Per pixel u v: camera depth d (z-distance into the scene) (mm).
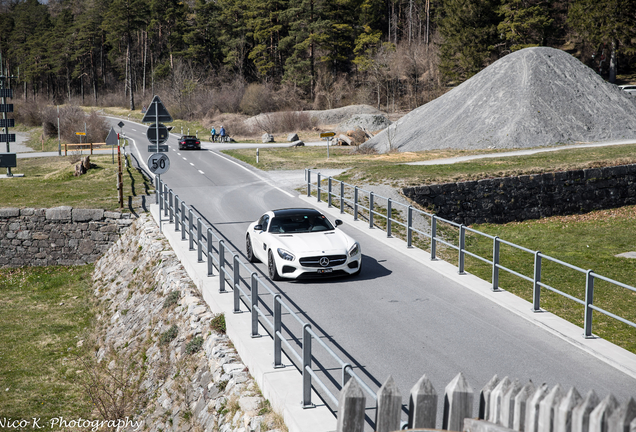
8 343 15359
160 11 127125
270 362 8281
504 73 49031
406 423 4762
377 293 11820
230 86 105188
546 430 3633
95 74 153250
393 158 38938
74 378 13211
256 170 34594
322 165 36375
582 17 77312
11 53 158625
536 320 9977
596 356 8547
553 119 43719
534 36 85312
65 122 69062
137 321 14266
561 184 28125
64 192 27047
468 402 4320
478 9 83312
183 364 10367
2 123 32281
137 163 38156
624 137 42656
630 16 74938
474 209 26078
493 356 8578
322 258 12094
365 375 7941
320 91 102625
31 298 19297
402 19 129625
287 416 6805
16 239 23016
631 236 22812
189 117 97562
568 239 22250
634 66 93500
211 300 11555
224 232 18625
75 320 16969
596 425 3264
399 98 101000
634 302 13258
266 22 112938
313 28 104562
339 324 10016
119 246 21562
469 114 46281
